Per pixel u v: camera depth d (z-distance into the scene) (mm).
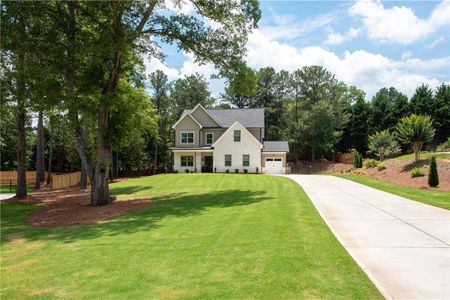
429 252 7375
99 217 14664
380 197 16125
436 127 54219
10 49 17062
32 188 34656
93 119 19922
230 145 41562
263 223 10711
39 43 17141
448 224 10086
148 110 30844
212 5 18828
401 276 6012
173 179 30500
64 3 17156
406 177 23031
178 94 61938
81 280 6574
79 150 18656
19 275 7148
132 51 19172
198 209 14898
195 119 44031
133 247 8789
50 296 5922
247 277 6141
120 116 17969
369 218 11164
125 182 31484
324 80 63750
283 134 63031
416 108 56688
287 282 5809
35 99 17391
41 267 7621
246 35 20125
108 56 17656
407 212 12117
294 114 64000
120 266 7234
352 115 62094
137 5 17719
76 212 16562
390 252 7414
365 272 6168
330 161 59219
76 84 18734
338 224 10297
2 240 11141
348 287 5535
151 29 18766
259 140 44188
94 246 9234
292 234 9039
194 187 24875
